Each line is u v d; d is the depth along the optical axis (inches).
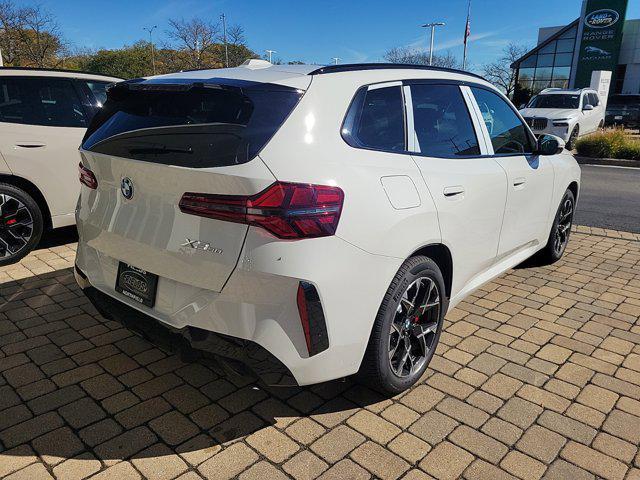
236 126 86.0
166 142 89.4
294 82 92.4
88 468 87.7
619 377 118.6
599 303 161.2
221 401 107.0
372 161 95.7
